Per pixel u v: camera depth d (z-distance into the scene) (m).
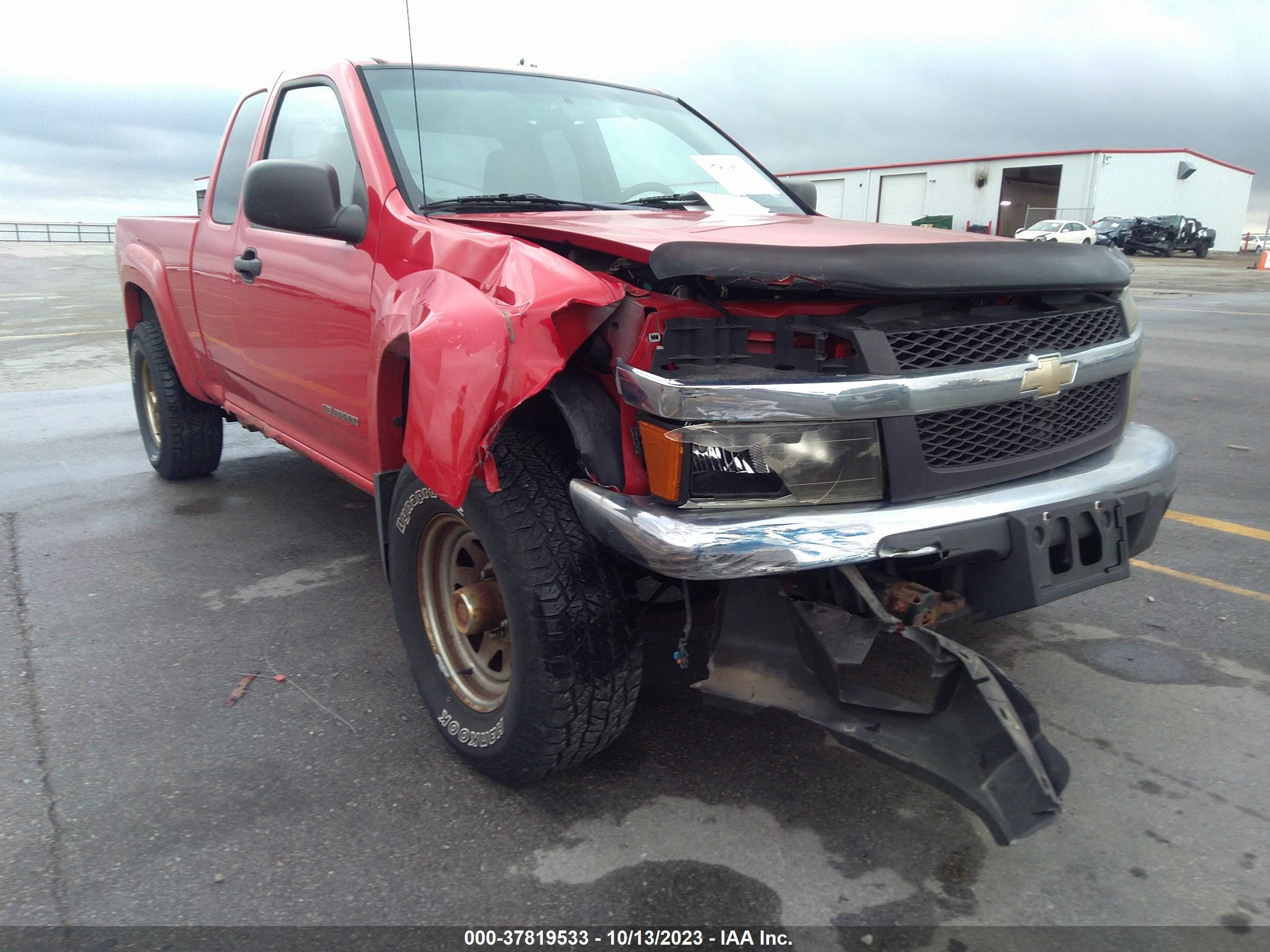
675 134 3.65
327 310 3.01
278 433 3.87
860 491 2.06
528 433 2.33
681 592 2.47
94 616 3.53
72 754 2.61
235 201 3.93
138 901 2.04
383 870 2.14
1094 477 2.31
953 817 2.32
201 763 2.57
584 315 2.07
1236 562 4.00
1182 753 2.60
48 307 17.47
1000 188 44.06
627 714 2.29
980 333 2.18
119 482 5.41
